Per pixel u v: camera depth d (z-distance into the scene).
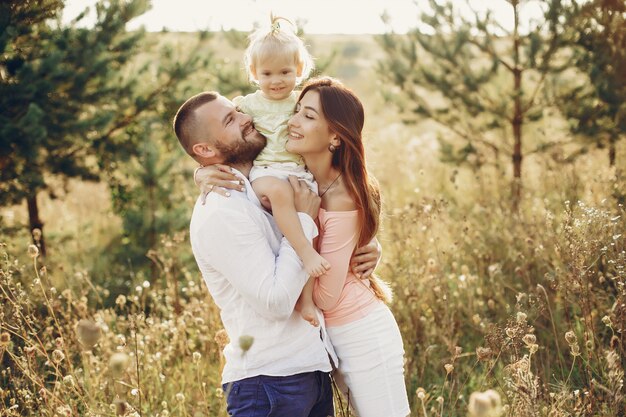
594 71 6.21
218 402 3.69
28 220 6.62
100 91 5.82
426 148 9.45
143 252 5.90
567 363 3.79
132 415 2.84
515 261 4.83
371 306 2.71
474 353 4.05
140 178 6.01
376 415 2.68
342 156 2.63
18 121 5.29
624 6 6.17
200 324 4.12
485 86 7.11
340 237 2.59
